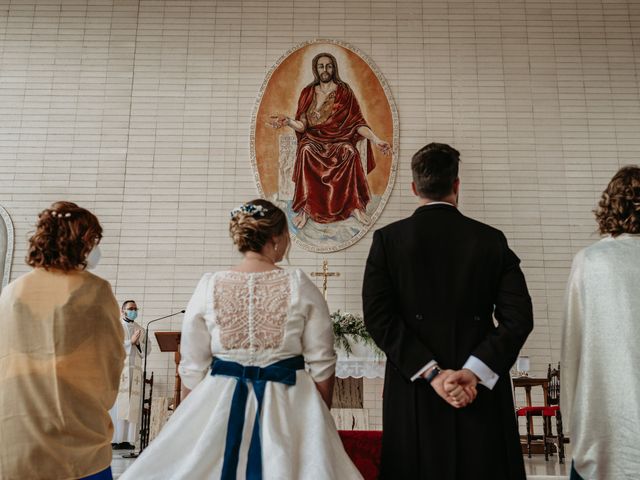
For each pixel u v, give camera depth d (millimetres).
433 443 2471
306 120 9930
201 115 9977
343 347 6820
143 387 7277
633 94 10078
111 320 2857
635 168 2814
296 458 2291
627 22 10344
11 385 2652
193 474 2227
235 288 2525
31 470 2580
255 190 9719
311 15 10320
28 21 10266
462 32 10297
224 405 2371
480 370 2459
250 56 10188
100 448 2736
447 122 9961
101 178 9742
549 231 9609
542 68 10172
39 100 9992
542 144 9898
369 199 9664
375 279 2680
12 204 9625
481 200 9711
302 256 9469
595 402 2652
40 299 2760
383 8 10367
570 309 2824
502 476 2449
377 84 10047
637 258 2691
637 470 2494
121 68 10133
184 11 10344
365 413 7516
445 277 2650
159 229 9586
